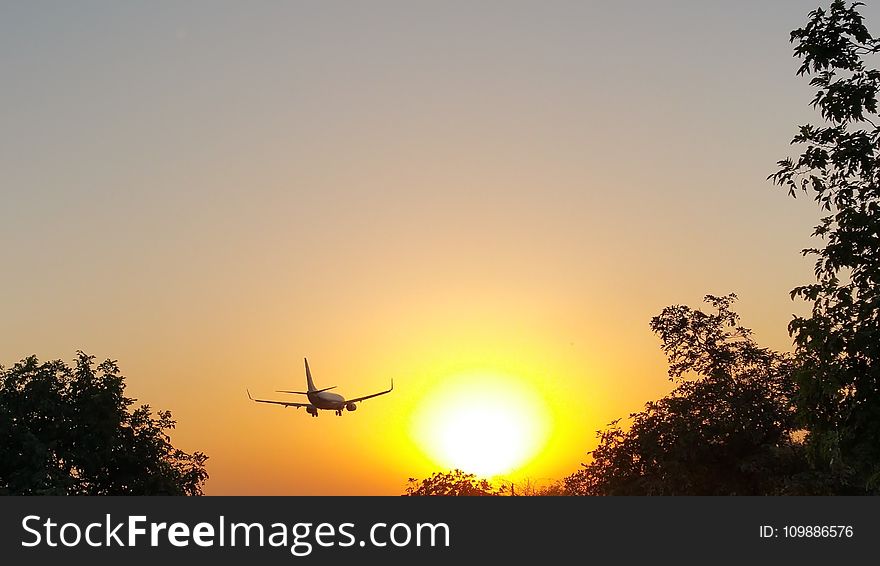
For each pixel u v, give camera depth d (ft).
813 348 80.23
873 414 78.89
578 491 199.82
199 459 200.75
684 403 173.37
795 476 156.15
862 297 80.28
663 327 179.63
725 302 179.63
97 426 190.70
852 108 82.17
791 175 84.58
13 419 188.24
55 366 195.31
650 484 170.30
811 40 84.28
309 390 265.13
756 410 169.48
